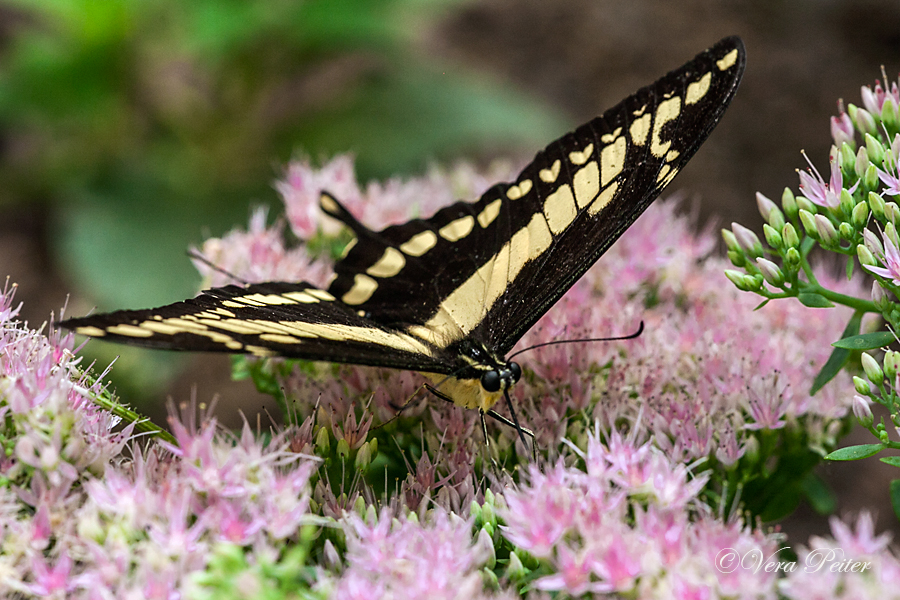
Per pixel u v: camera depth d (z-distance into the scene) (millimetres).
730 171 936
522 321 592
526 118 936
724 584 550
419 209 663
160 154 900
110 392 588
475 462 596
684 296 642
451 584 556
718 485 597
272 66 893
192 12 833
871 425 575
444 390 590
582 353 606
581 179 594
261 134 905
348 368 608
